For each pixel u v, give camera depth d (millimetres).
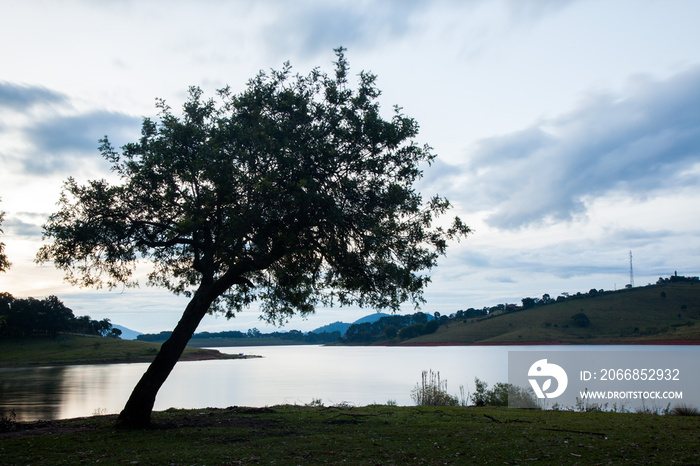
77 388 53312
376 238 16703
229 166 15812
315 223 16000
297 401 38531
